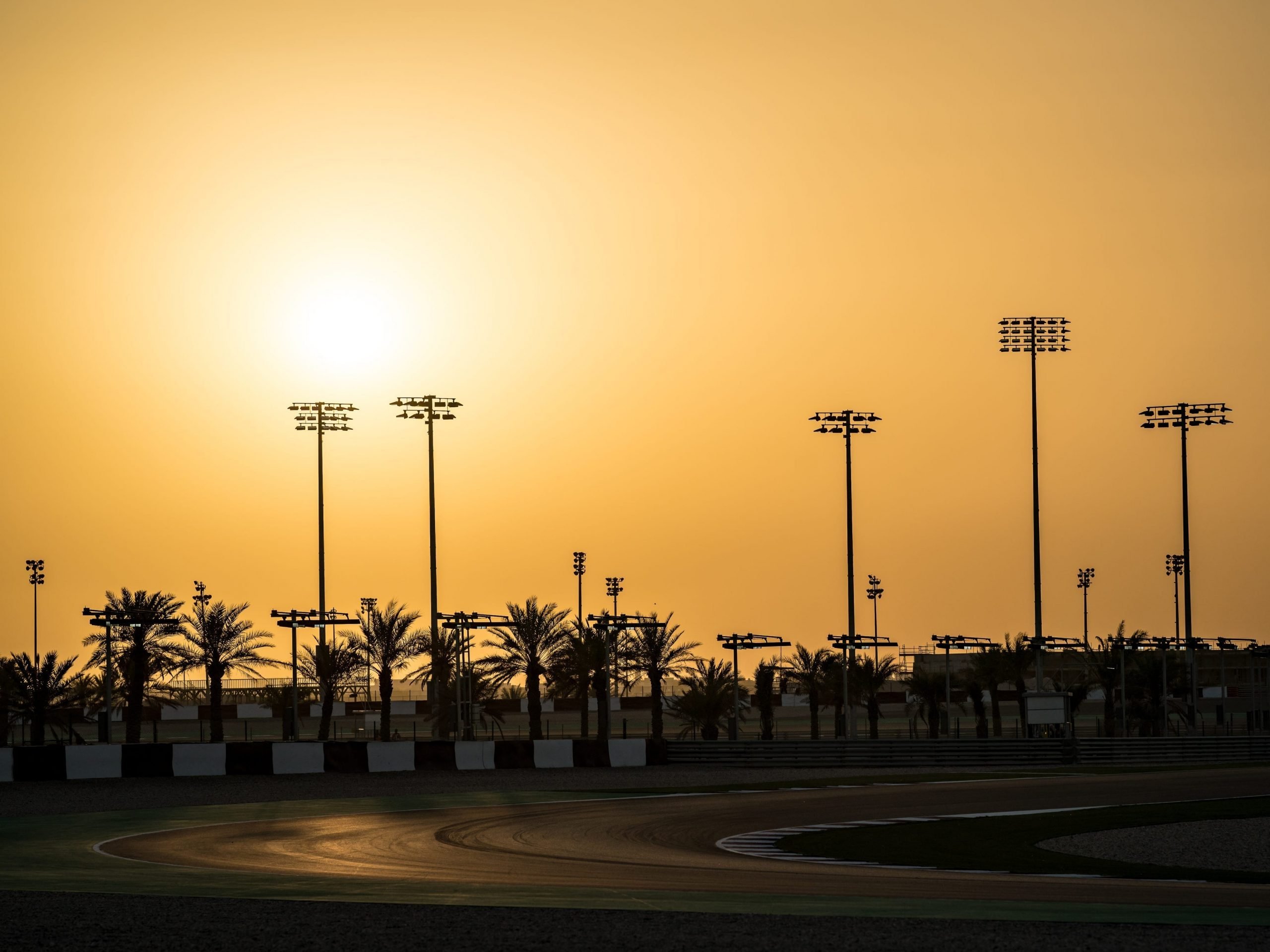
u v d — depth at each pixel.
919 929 19.52
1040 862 29.19
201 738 76.38
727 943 18.47
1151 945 18.25
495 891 23.66
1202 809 41.91
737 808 41.53
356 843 31.67
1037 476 88.88
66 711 73.25
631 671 79.44
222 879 25.30
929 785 52.00
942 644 82.25
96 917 20.56
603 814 39.59
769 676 79.56
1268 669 87.25
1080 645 83.88
